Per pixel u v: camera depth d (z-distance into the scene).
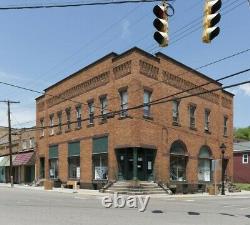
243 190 46.03
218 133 43.12
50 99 45.91
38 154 48.19
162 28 10.99
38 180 46.72
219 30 10.62
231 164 45.28
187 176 37.50
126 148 33.41
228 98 45.66
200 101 40.34
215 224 15.83
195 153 38.94
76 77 40.72
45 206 20.66
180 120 37.28
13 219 15.50
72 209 19.39
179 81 37.47
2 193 31.45
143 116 33.16
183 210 20.61
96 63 37.59
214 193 35.53
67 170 41.28
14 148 58.53
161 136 34.81
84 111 39.16
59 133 43.50
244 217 18.75
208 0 10.70
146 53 33.97
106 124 35.75
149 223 15.24
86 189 37.53
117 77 34.78
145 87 33.56
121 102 34.25
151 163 34.06
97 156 36.78
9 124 48.28
